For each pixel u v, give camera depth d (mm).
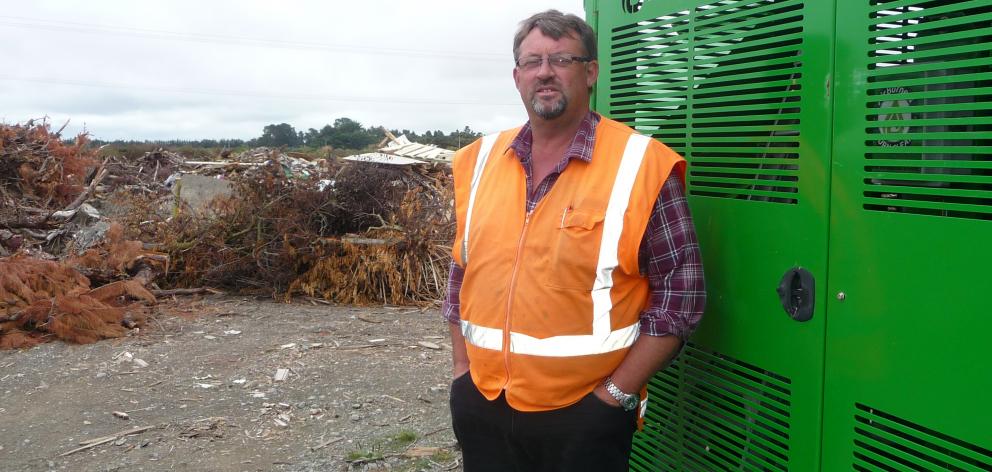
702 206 2393
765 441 2188
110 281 7902
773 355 2137
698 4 2359
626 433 2236
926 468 1725
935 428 1688
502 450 2385
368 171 9609
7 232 9555
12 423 4625
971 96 1633
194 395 5188
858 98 1851
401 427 4598
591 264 2107
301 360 6039
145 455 4184
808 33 1992
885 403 1808
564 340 2143
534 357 2166
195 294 8430
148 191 14430
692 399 2502
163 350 6266
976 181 1600
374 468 3982
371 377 5617
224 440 4410
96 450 4242
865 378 1858
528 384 2189
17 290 6633
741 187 2252
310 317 7629
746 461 2281
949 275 1650
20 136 12125
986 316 1576
